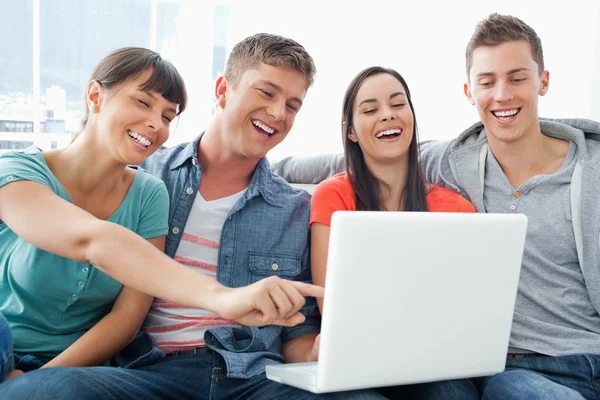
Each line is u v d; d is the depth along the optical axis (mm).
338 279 1049
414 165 1676
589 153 1634
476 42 1684
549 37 2766
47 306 1370
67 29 2225
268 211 1597
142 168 1623
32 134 2215
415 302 1104
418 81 2693
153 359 1395
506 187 1655
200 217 1569
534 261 1572
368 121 1632
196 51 2400
